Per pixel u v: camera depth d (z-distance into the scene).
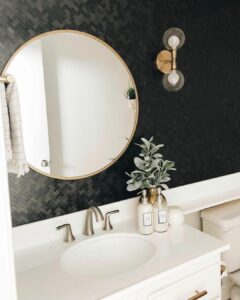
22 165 1.13
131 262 1.36
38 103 1.36
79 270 1.32
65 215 1.47
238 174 2.13
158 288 1.15
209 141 1.99
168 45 1.67
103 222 1.55
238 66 2.09
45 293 1.05
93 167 1.54
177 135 1.84
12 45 1.29
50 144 1.41
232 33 2.03
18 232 1.37
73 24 1.42
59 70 1.40
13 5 1.27
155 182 1.49
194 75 1.87
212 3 1.91
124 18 1.57
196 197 1.93
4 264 0.64
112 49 1.54
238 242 1.84
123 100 1.60
